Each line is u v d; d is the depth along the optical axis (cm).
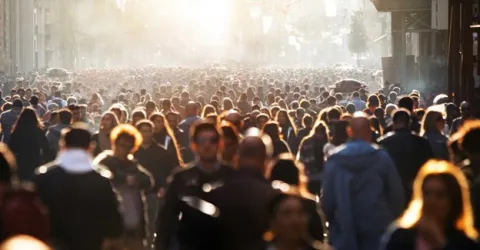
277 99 4122
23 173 1927
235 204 941
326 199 1273
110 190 1088
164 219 1135
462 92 3225
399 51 5822
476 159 1091
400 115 1495
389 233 789
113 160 1284
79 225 1073
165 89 5450
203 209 930
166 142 1728
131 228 1245
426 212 777
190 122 2042
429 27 5741
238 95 5359
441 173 779
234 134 1226
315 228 999
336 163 1270
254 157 971
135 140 1290
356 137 1277
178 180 1134
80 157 1084
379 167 1266
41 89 6322
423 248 764
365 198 1261
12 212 790
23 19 12712
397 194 1273
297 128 2664
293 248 761
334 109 1981
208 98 5081
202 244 933
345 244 1255
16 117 2538
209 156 1137
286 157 1064
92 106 3300
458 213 777
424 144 1487
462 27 3234
